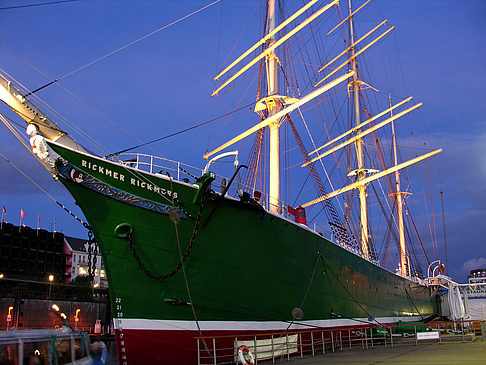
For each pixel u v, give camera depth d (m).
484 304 51.91
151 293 14.77
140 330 14.43
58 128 14.56
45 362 8.52
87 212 14.16
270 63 27.95
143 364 14.41
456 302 46.75
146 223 14.79
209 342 15.67
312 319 20.80
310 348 20.17
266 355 17.12
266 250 18.12
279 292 18.61
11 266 65.56
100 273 76.25
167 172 15.55
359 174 43.31
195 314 15.34
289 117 30.06
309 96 26.06
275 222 18.75
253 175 26.92
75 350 9.59
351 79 45.78
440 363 12.91
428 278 50.69
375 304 29.86
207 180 15.42
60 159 13.59
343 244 27.17
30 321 44.62
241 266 17.03
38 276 65.12
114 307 14.24
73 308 49.38
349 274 25.84
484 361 13.24
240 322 16.80
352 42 45.94
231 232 16.78
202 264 15.88
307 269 20.80
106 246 14.33
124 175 14.62
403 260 46.09
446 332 32.12
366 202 43.12
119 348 14.13
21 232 68.19
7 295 43.38
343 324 23.88
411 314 39.56
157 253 14.95
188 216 15.61
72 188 13.89
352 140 42.88
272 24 28.98
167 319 14.95
